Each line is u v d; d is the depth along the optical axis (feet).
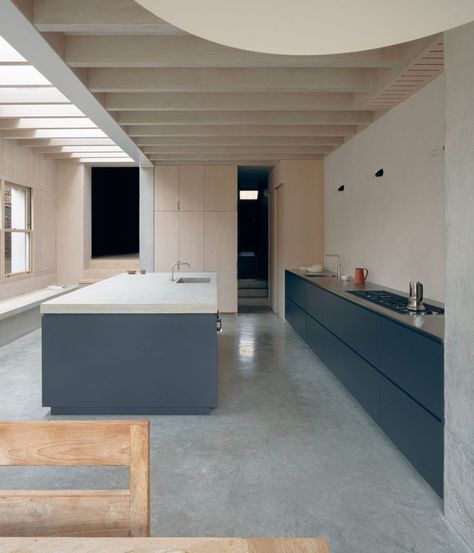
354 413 11.21
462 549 6.15
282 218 24.48
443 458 6.93
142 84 12.40
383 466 8.51
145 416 10.85
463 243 6.19
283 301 24.76
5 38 9.11
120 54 10.48
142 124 16.35
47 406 10.68
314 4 1.98
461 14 1.90
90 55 10.46
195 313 10.72
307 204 24.00
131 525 3.29
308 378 14.17
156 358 10.74
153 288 13.64
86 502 3.30
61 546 2.67
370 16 2.03
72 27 8.78
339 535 6.45
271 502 7.28
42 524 3.27
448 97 6.53
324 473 8.23
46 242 25.52
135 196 42.37
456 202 6.36
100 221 39.27
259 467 8.44
